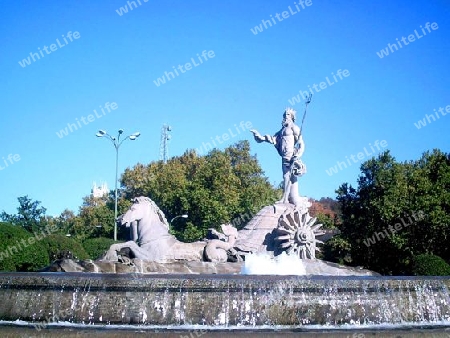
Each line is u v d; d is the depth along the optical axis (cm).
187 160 7231
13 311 1291
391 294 1370
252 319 1280
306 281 1329
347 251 4984
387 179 4859
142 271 1861
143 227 2088
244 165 6912
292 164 2903
